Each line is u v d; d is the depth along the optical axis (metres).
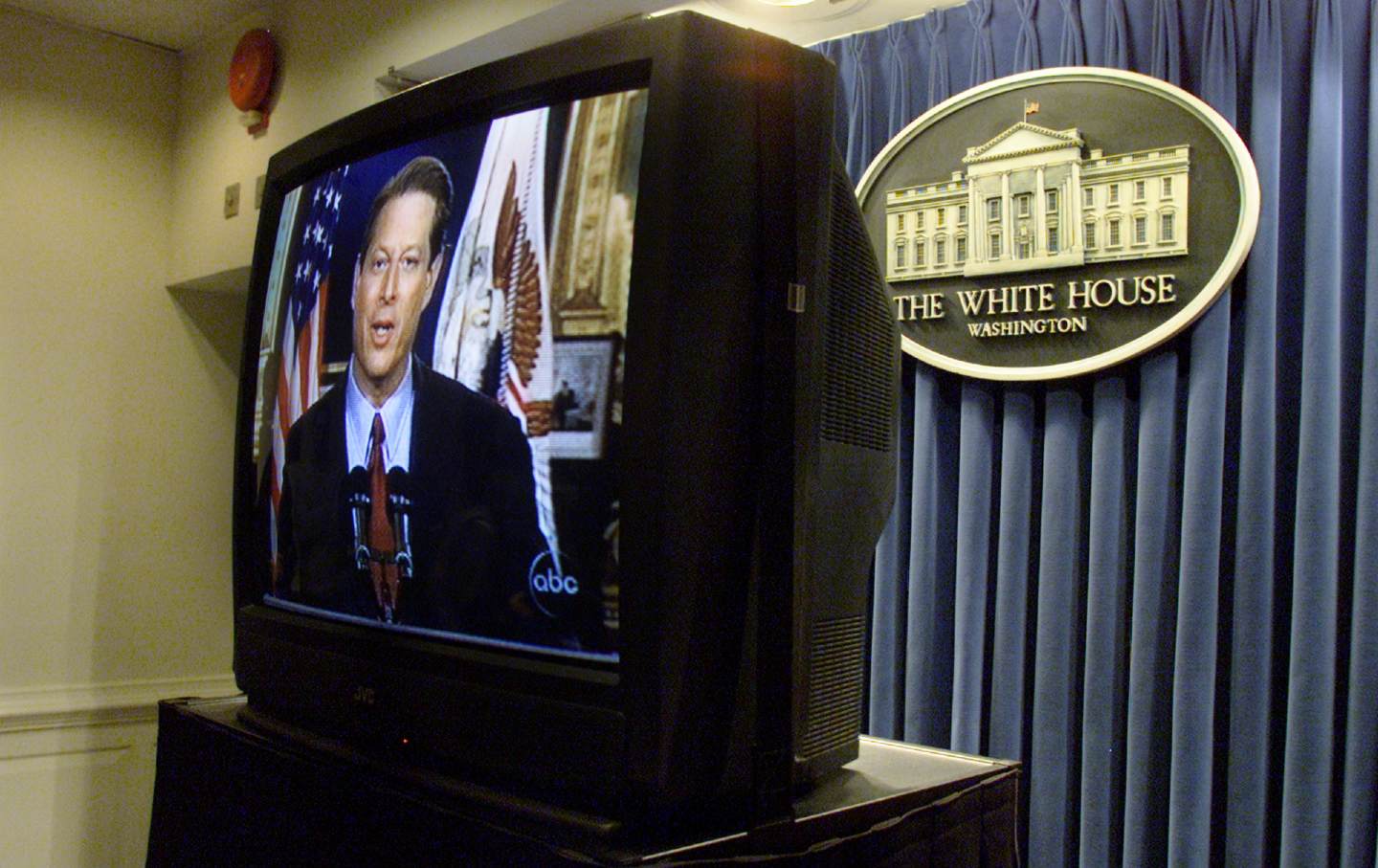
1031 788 1.81
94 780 2.99
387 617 1.12
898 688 2.00
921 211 1.96
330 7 2.66
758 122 0.91
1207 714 1.61
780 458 0.90
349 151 1.28
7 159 2.94
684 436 0.84
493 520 0.99
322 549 1.24
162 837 1.36
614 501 0.89
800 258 0.92
